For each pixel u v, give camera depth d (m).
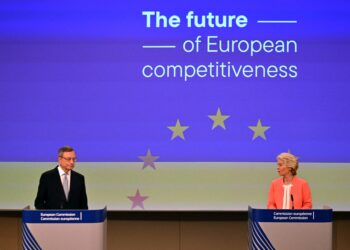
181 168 6.30
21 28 6.28
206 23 6.27
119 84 6.29
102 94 6.29
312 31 6.24
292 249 4.57
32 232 4.44
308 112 6.25
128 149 6.30
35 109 6.27
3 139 6.27
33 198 6.30
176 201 6.31
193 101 6.29
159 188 6.30
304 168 6.26
